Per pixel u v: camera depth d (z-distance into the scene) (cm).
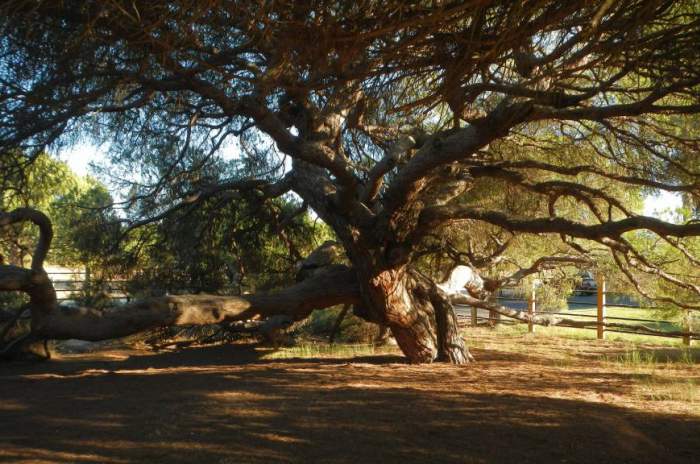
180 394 786
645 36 356
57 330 948
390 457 513
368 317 1200
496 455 521
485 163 1096
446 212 1048
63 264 1709
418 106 427
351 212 1052
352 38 363
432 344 1172
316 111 1047
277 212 1523
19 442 547
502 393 805
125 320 980
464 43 375
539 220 977
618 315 2306
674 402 747
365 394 786
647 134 1006
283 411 679
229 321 1093
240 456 510
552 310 1897
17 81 788
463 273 1333
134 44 477
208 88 739
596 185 1243
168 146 1231
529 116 649
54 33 715
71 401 741
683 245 1160
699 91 430
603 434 586
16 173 1042
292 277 1558
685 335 1469
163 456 509
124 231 1427
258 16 381
